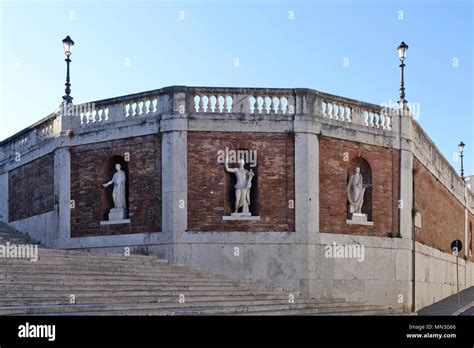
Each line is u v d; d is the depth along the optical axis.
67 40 28.73
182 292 19.98
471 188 57.47
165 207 25.25
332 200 26.28
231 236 25.03
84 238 27.12
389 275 27.20
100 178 27.22
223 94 25.92
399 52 29.25
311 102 26.06
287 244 25.14
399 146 28.47
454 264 38.00
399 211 28.11
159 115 25.84
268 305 20.95
